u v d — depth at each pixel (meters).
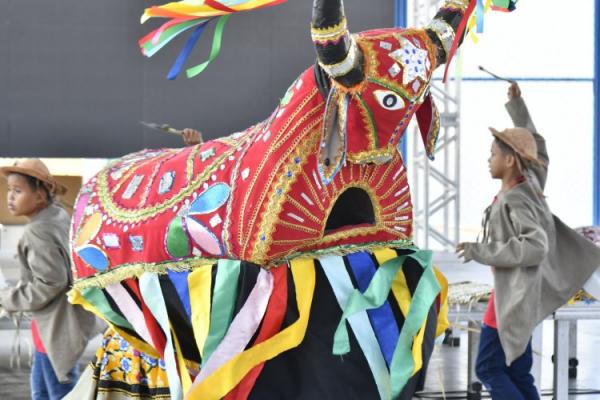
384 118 2.83
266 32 11.12
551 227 5.14
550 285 5.12
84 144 11.12
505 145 5.20
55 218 4.65
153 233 3.19
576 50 16.73
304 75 2.96
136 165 3.57
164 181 3.26
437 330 3.25
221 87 11.15
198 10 3.02
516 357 4.98
